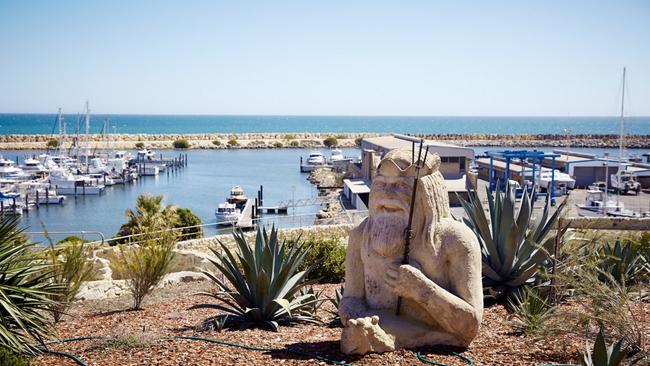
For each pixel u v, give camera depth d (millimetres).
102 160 83125
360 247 6773
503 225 9656
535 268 9547
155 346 7160
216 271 14711
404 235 6410
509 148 124000
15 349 6754
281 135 151750
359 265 6816
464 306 6258
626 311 6980
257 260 9086
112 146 118500
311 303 9352
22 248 7918
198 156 108812
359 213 29797
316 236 17562
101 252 14602
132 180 75000
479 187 44188
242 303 8984
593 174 54812
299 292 10500
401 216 6469
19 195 54781
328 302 11117
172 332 8117
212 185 71312
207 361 6465
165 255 10859
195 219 30094
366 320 6293
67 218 51625
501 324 7777
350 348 6340
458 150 43156
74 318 9695
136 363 6516
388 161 6527
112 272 13797
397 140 54125
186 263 15125
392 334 6418
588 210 39625
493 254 9742
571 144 130125
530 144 132875
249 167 90875
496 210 9922
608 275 7129
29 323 7262
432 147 43125
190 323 8938
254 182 73562
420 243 6426
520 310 8086
